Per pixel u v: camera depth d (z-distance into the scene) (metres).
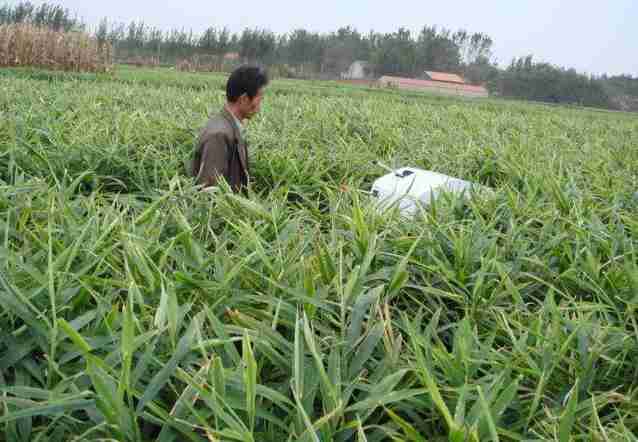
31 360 1.47
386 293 1.92
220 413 1.15
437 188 3.11
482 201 3.11
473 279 2.10
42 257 1.87
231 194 2.50
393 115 8.96
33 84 9.67
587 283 2.12
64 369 1.45
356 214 2.17
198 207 2.55
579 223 2.63
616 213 2.92
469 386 1.36
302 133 5.93
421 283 2.13
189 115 6.61
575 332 1.61
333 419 1.27
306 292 1.69
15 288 1.49
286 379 1.45
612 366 1.65
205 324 1.66
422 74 87.00
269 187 4.08
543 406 1.53
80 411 1.42
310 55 83.56
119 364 1.45
